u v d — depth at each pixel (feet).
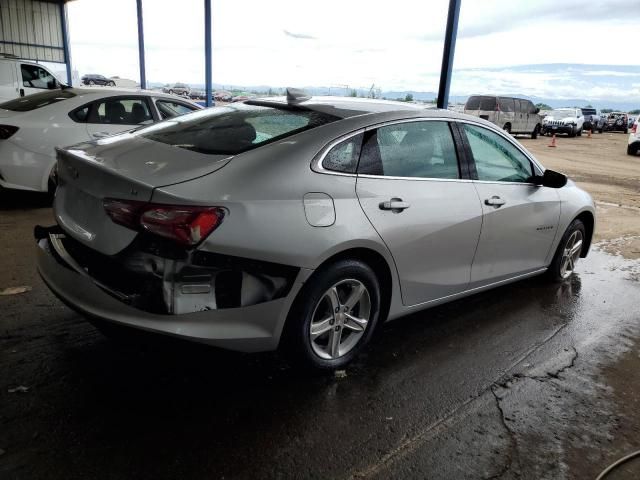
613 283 16.88
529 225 13.57
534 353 11.64
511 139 13.50
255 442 8.02
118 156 9.19
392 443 8.27
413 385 9.96
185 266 7.79
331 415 8.84
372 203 9.69
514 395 9.91
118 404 8.68
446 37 27.78
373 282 10.02
